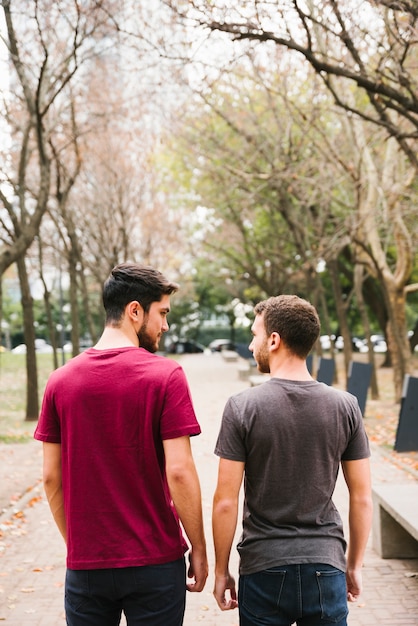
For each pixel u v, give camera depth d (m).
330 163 14.69
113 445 2.39
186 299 54.66
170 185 24.73
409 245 16.17
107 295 2.58
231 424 2.46
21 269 14.49
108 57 14.02
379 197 15.57
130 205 25.19
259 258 26.36
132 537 2.37
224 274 35.47
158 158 23.39
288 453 2.42
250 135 17.02
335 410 2.49
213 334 73.56
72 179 15.54
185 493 2.38
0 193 11.41
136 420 2.39
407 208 14.86
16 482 8.78
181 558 2.45
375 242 17.31
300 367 2.58
